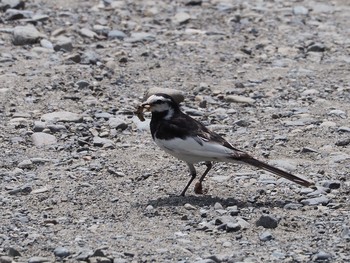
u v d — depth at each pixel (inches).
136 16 922.1
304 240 449.7
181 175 548.4
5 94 693.9
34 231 460.8
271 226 463.8
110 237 451.5
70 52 804.0
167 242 445.1
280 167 561.6
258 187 526.9
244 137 625.6
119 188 526.0
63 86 719.1
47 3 931.3
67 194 514.9
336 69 797.9
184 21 908.0
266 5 991.6
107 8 932.0
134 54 812.6
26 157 578.9
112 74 759.1
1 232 459.2
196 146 482.9
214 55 824.3
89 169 558.3
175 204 497.4
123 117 660.1
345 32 911.7
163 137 489.7
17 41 812.0
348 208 494.9
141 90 726.5
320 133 634.8
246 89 736.3
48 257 427.8
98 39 844.6
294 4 1000.2
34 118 650.2
